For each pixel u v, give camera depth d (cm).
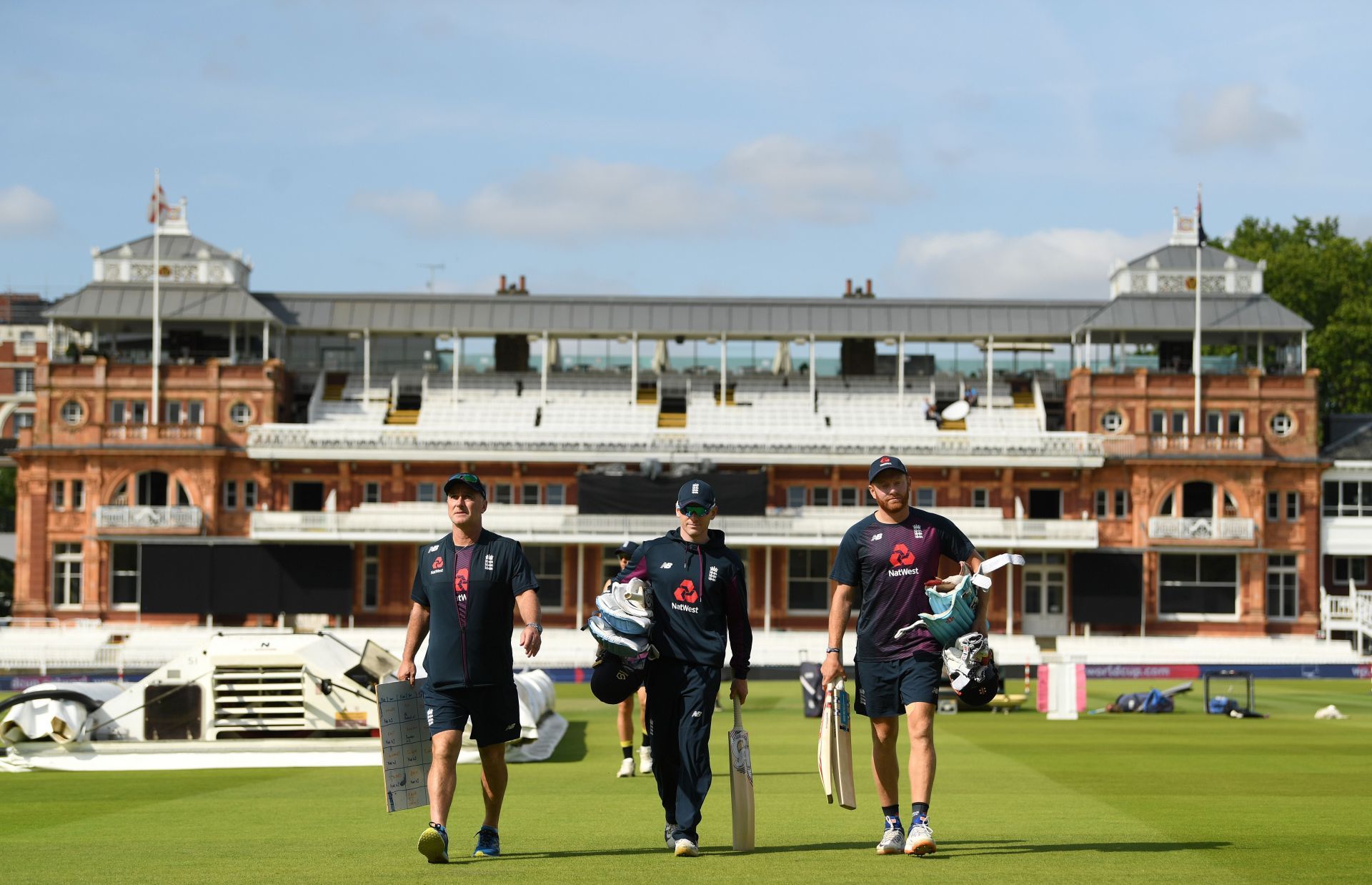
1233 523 6838
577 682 4819
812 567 6988
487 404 7381
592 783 1805
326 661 2231
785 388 7512
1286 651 6406
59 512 6962
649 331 7319
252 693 2203
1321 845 1139
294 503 7100
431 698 1080
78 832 1292
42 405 7019
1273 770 1916
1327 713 3173
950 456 6925
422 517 6700
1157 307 7244
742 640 1130
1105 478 7050
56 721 2128
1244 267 7300
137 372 7056
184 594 6712
